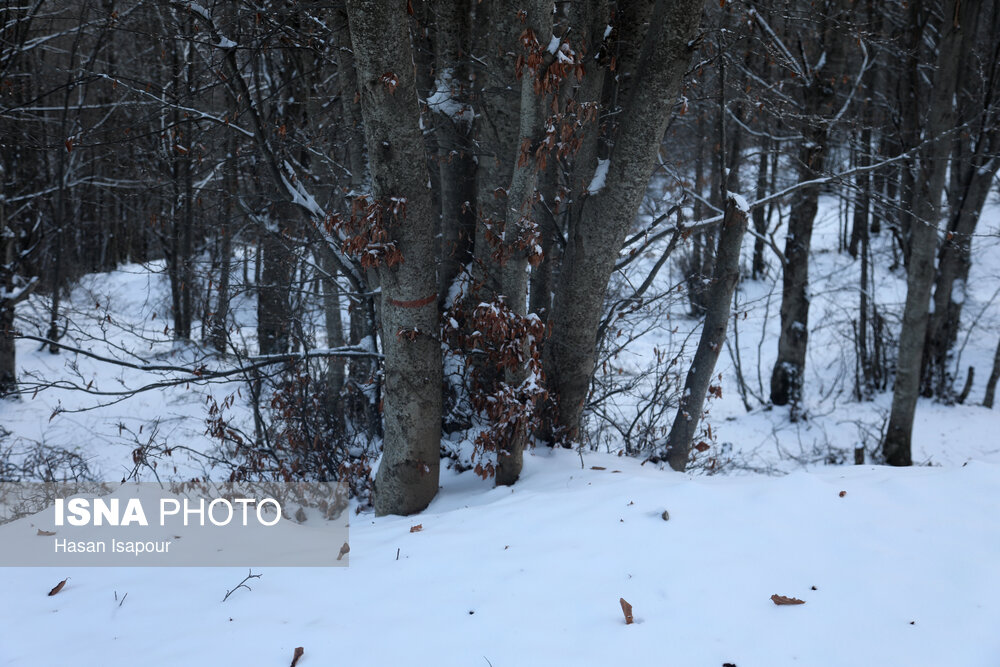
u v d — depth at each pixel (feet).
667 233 22.88
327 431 24.93
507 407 16.84
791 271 46.55
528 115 15.87
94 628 10.61
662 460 21.12
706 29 17.95
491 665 8.66
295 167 26.40
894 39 36.58
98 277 61.46
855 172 24.95
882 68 41.39
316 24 23.06
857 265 72.49
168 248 44.96
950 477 13.34
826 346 56.29
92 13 32.68
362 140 22.34
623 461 19.94
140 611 11.12
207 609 10.93
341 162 27.84
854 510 12.34
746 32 27.17
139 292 60.03
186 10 19.72
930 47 42.65
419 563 12.19
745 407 50.29
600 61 18.04
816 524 12.00
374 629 9.77
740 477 16.76
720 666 8.43
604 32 18.02
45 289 46.96
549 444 20.74
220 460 24.89
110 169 56.95
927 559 10.53
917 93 37.68
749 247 80.43
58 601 11.99
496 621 9.77
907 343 34.68
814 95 40.01
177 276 29.63
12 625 10.94
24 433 37.96
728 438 43.98
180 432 33.99
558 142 15.62
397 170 15.19
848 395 51.16
